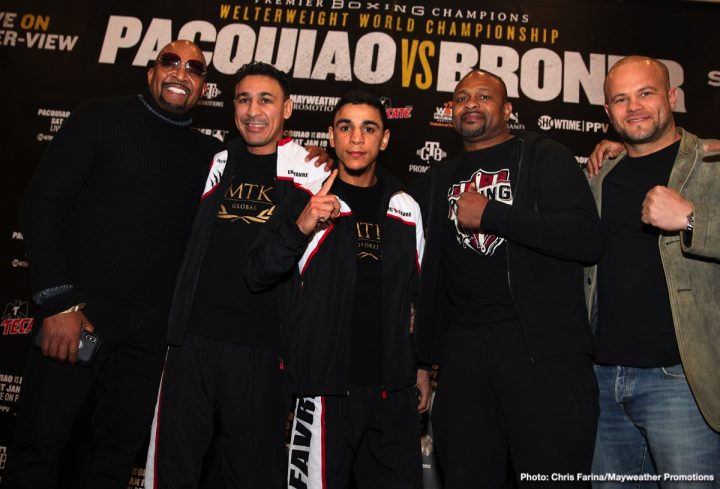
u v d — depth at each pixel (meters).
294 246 1.70
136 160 2.03
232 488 1.84
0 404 2.86
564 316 1.78
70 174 1.97
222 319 1.85
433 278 2.03
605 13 3.23
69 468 2.76
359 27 3.23
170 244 2.06
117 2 3.28
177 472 1.78
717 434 1.70
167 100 2.08
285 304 1.89
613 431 1.88
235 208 1.96
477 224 1.78
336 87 3.16
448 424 1.87
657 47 3.18
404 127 3.12
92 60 3.22
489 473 1.82
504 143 2.04
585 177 1.96
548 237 1.71
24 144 3.12
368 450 1.92
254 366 1.85
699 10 3.21
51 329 1.84
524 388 1.74
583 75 3.16
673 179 1.83
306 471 1.79
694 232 1.61
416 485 1.84
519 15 3.24
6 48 3.22
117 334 1.97
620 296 1.84
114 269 1.96
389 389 1.85
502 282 1.86
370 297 1.91
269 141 2.05
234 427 1.83
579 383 1.73
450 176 2.08
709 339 1.72
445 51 3.20
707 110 3.09
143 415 2.03
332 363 1.81
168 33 3.25
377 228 2.00
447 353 1.94
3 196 3.05
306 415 1.83
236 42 3.23
